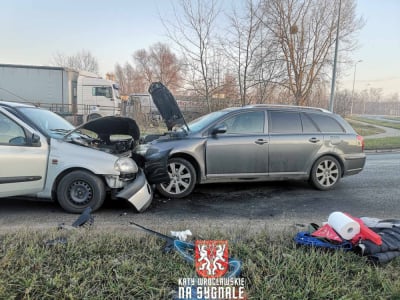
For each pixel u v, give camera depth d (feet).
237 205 17.07
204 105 54.60
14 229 12.55
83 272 8.85
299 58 62.34
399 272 9.36
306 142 19.83
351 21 64.13
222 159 18.57
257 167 19.10
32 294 7.90
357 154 21.17
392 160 36.81
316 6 62.64
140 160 17.35
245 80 55.52
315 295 8.18
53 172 14.82
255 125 19.38
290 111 20.26
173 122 19.04
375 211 16.57
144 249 10.40
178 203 17.26
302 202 17.92
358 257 9.95
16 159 14.21
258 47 55.88
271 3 57.47
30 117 15.35
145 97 93.15
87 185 15.05
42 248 10.14
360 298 8.11
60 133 16.14
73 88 68.90
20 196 14.97
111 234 11.50
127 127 17.76
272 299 8.02
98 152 15.28
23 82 65.98
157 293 8.21
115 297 7.96
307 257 9.91
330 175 20.68
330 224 11.13
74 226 12.55
